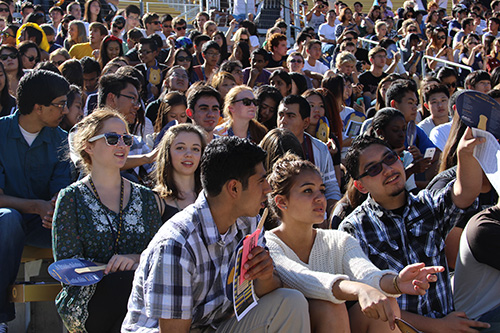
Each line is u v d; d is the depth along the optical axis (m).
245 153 2.74
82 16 13.27
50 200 4.54
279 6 14.08
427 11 17.09
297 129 5.49
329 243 3.32
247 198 2.77
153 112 6.56
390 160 3.55
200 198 2.84
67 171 4.62
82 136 3.69
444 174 4.21
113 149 3.64
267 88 6.26
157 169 4.27
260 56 8.29
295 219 3.27
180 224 2.74
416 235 3.55
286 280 3.10
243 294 2.77
